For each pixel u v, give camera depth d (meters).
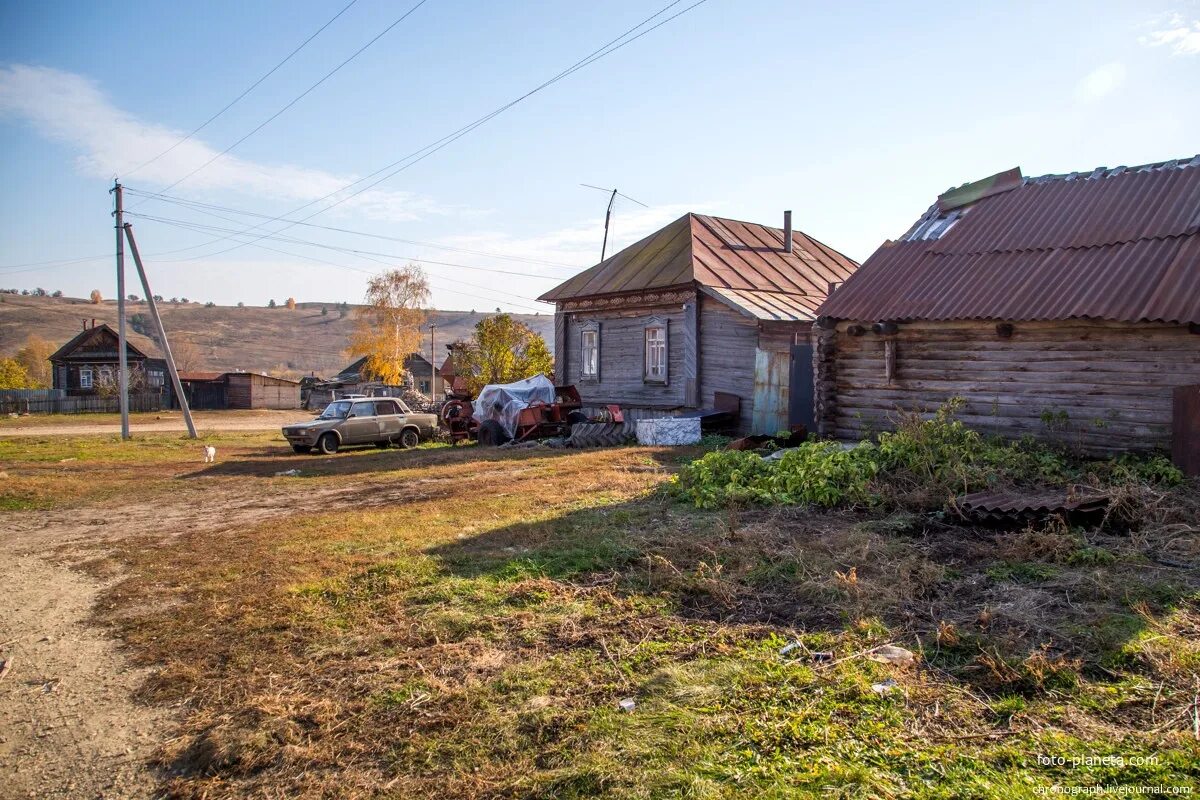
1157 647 4.05
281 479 14.20
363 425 21.73
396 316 55.22
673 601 5.31
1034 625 4.48
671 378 20.39
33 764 3.60
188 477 14.98
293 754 3.48
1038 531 6.53
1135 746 3.14
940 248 12.41
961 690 3.75
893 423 11.19
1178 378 9.02
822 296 21.08
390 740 3.57
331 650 4.71
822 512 7.99
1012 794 2.83
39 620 5.72
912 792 2.88
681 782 3.03
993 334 10.70
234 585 6.28
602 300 22.61
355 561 6.80
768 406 17.34
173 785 3.34
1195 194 10.50
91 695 4.33
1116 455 9.45
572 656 4.42
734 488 8.87
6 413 49.53
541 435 20.28
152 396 55.94
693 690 3.84
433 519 8.74
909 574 5.58
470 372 34.94
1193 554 5.73
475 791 3.11
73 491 12.79
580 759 3.27
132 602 6.01
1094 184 12.00
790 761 3.15
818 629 4.69
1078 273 10.10
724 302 18.14
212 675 4.46
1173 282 9.08
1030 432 10.28
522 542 7.27
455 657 4.48
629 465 12.98
